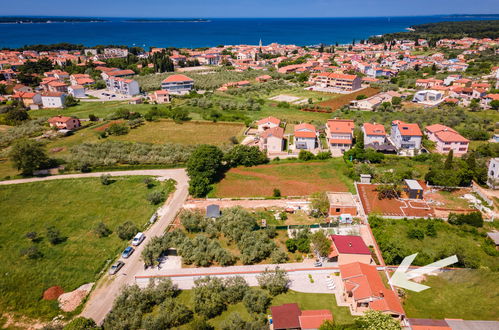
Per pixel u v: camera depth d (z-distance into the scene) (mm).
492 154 102438
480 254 61969
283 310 50125
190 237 71562
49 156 111812
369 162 101750
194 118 152000
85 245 70688
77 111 166750
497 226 69875
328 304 53562
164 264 63688
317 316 48438
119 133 131750
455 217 70750
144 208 83562
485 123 132875
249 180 94688
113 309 53406
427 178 87312
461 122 137625
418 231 66625
